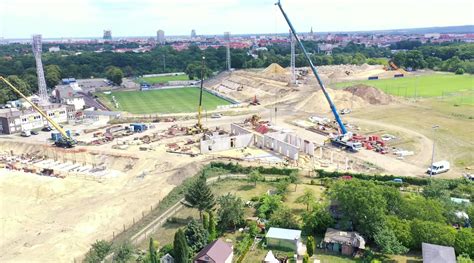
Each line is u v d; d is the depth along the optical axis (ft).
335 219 288.51
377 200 269.44
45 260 272.51
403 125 577.43
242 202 330.54
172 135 574.56
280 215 296.71
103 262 256.52
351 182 295.28
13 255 280.72
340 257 256.73
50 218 336.49
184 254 242.37
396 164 433.07
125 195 375.86
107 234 307.37
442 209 284.00
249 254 266.36
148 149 507.30
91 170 459.73
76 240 297.94
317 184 383.24
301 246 268.62
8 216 341.62
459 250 243.60
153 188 388.98
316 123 613.11
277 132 536.42
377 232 259.80
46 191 382.83
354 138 515.09
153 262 242.99
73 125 652.89
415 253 255.91
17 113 625.82
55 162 488.44
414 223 260.21
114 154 489.26
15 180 402.93
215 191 375.25
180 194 373.40
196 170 433.48
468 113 627.05
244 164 444.55
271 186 385.70
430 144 492.54
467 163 428.15
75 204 362.94
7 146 547.08
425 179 378.53
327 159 460.96
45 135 590.96
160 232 303.68
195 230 273.95
